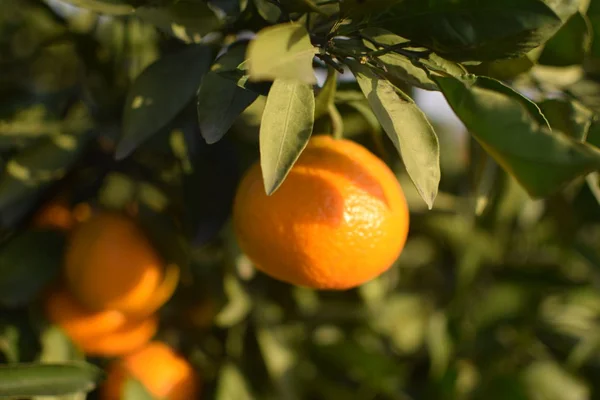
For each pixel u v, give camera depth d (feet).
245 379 2.42
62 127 2.29
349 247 1.97
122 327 2.29
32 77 2.65
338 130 2.06
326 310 2.53
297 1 1.91
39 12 2.47
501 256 2.72
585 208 2.46
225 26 2.07
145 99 2.06
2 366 2.06
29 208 2.26
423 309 2.72
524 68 2.00
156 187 2.33
